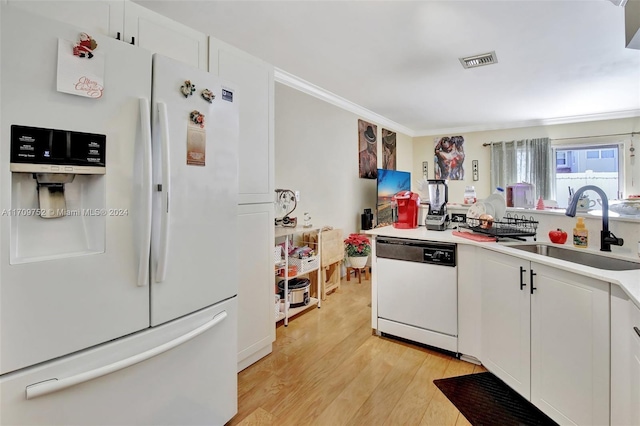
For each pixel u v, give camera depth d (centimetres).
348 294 376
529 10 214
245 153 212
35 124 95
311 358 229
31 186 103
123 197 114
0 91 89
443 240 225
